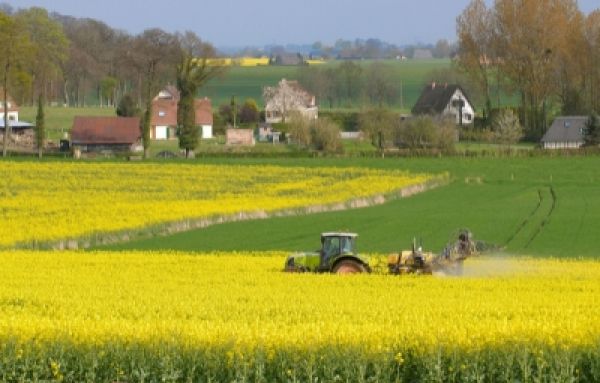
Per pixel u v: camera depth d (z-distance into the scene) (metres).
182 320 86.06
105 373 74.44
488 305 96.19
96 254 154.12
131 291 108.25
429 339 74.88
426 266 127.31
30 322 81.12
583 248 172.62
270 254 161.12
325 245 129.62
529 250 169.88
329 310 93.00
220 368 73.44
